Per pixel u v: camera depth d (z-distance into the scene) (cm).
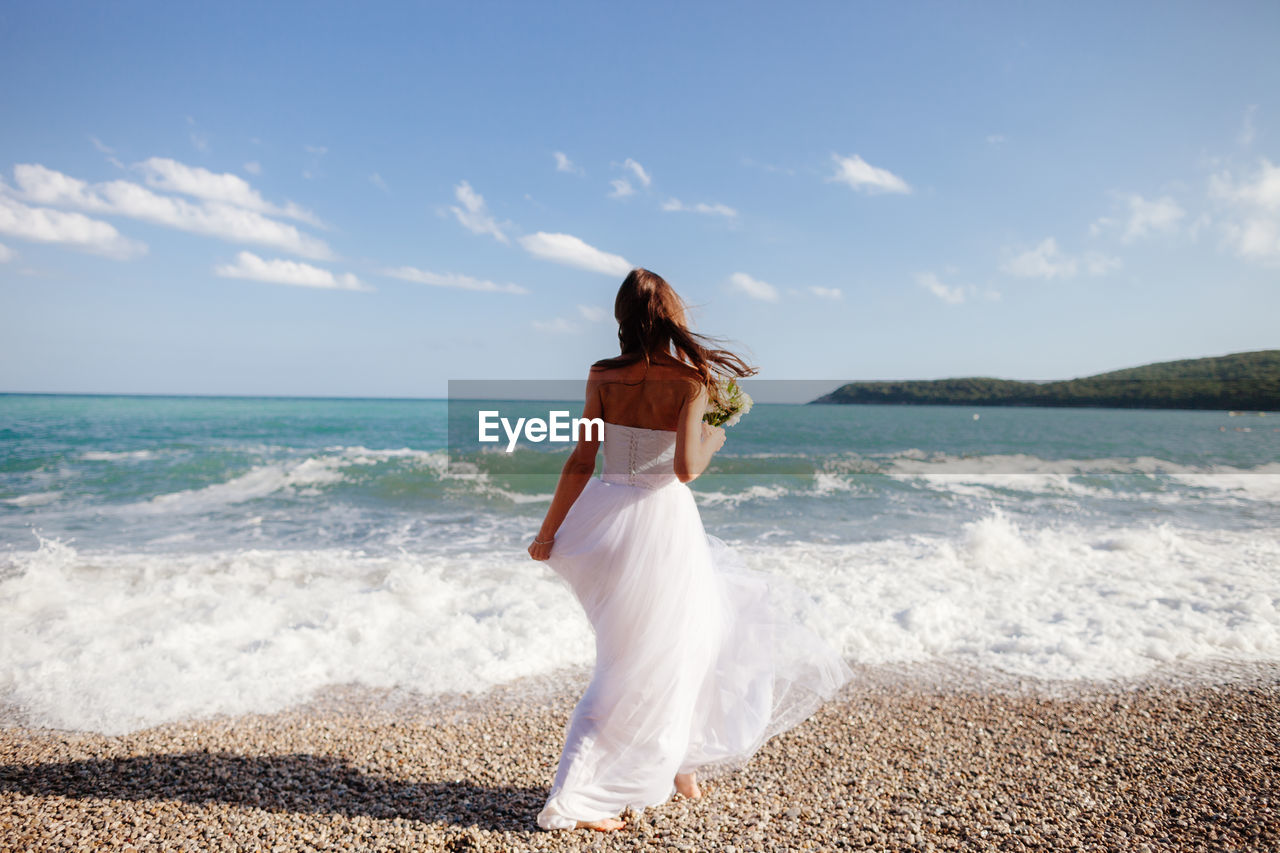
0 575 643
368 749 336
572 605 567
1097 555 747
